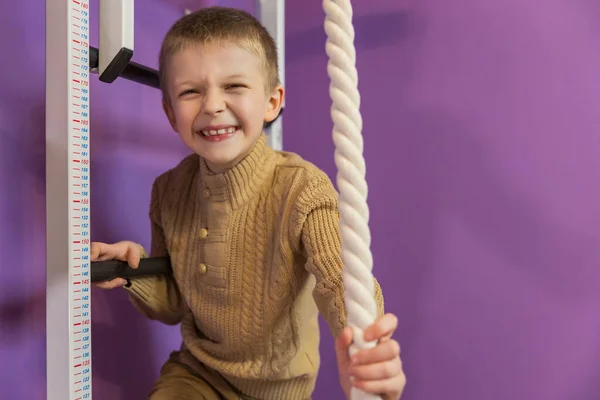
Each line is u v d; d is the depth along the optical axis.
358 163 0.42
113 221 0.98
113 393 0.97
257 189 0.81
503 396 1.10
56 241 0.65
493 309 1.11
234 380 0.89
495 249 1.12
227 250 0.82
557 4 1.07
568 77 1.06
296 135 1.33
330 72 0.43
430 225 1.17
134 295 0.90
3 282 0.78
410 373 1.18
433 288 1.17
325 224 0.71
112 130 0.98
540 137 1.08
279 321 0.81
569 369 1.05
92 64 0.72
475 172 1.14
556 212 1.07
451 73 1.16
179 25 0.79
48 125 0.65
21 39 0.82
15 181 0.80
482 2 1.13
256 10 1.16
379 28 1.22
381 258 1.22
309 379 0.91
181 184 0.90
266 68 0.80
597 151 1.04
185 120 0.75
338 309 0.62
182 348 0.97
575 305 1.05
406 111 1.20
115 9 0.71
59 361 0.64
